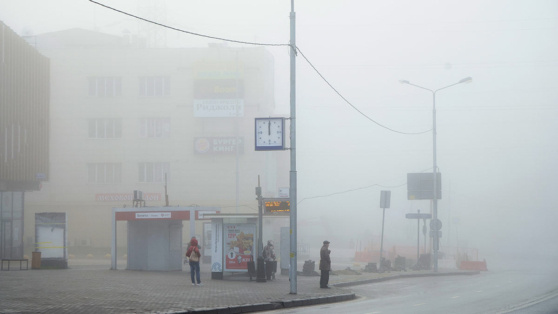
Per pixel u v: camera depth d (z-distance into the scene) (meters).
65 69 74.12
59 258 34.44
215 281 28.14
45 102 56.66
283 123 23.02
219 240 29.73
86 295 19.67
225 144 73.19
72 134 74.00
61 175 73.94
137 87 74.00
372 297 23.84
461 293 25.69
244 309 17.66
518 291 26.72
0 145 47.53
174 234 36.41
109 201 73.44
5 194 44.00
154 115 73.75
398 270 42.91
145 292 21.30
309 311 18.19
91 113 74.06
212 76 72.94
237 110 72.56
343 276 34.78
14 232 45.03
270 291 23.31
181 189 73.38
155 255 35.50
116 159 73.75
